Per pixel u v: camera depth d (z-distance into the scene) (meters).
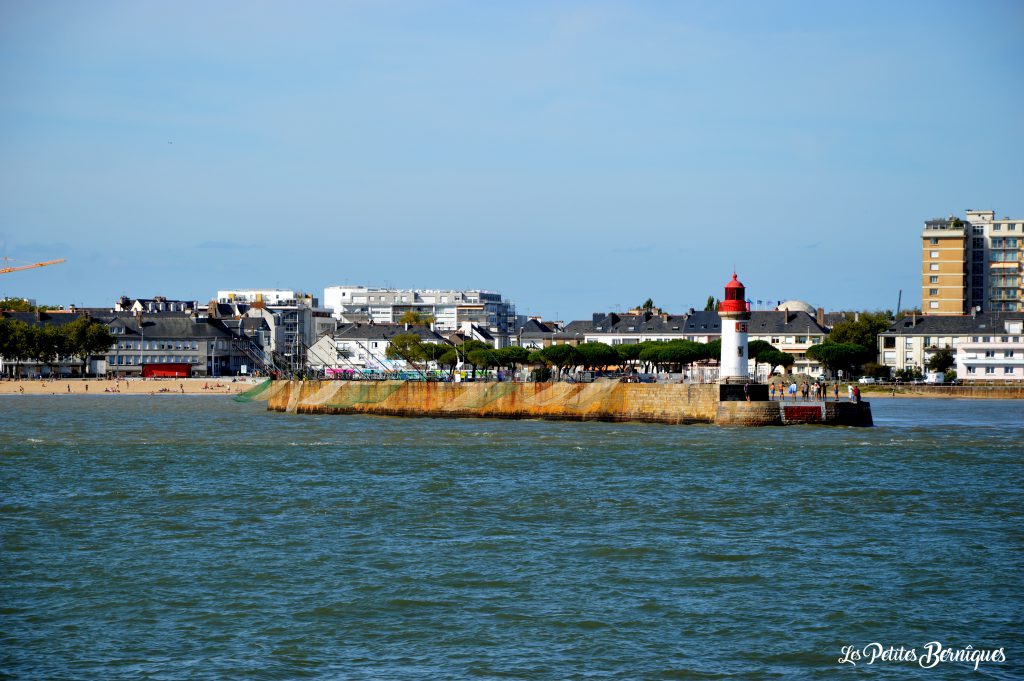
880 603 98.06
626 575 106.00
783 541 119.56
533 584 102.94
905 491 150.38
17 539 120.56
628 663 84.56
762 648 87.69
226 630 91.06
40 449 199.62
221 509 137.12
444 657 85.44
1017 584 103.75
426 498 143.88
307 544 117.81
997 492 150.00
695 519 130.62
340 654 86.00
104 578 104.81
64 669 83.25
